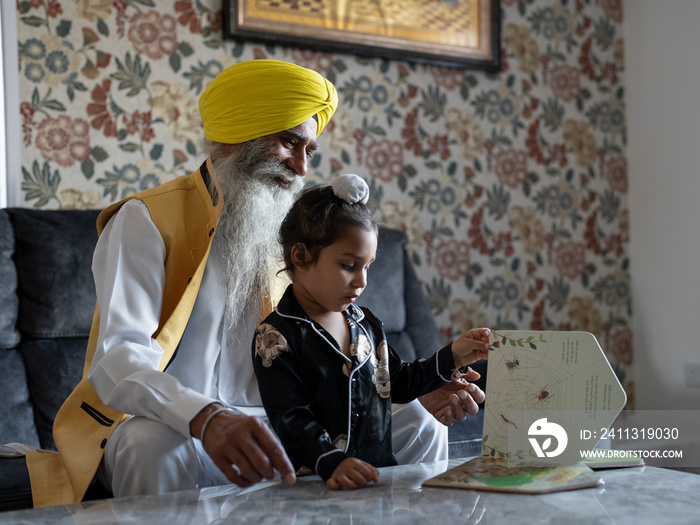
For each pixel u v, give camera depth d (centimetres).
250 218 148
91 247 218
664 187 338
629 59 356
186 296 138
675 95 331
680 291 329
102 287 144
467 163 320
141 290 137
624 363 349
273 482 100
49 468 137
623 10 360
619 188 355
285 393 107
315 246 111
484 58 322
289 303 115
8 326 202
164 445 114
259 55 284
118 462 116
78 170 254
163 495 92
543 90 339
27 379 198
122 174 261
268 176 154
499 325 322
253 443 96
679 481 92
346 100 298
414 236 307
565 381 102
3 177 244
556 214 339
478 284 319
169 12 271
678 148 330
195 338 143
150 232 142
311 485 96
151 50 267
